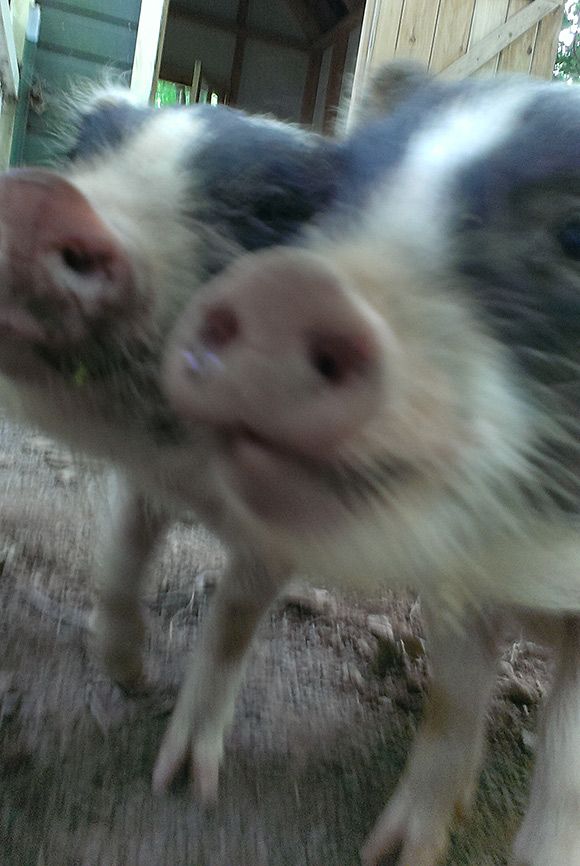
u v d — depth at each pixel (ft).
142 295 1.43
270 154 1.66
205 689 2.01
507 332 1.19
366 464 0.91
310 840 1.94
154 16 6.94
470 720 1.92
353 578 1.21
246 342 0.82
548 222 1.22
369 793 2.15
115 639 2.15
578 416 1.26
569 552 1.38
